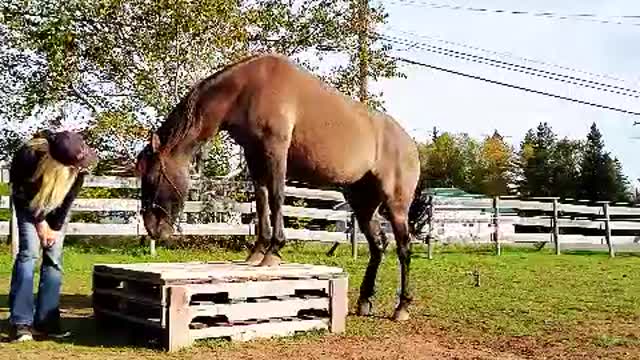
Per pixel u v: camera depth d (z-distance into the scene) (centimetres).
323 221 1723
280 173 616
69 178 525
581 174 5006
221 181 1502
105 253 1302
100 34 1681
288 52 1888
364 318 717
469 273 1177
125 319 576
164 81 1658
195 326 549
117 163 1750
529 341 628
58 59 1672
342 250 1662
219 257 1298
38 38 1673
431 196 1628
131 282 576
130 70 1702
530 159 5550
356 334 627
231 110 614
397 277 1076
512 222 1889
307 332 611
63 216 555
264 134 613
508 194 6103
